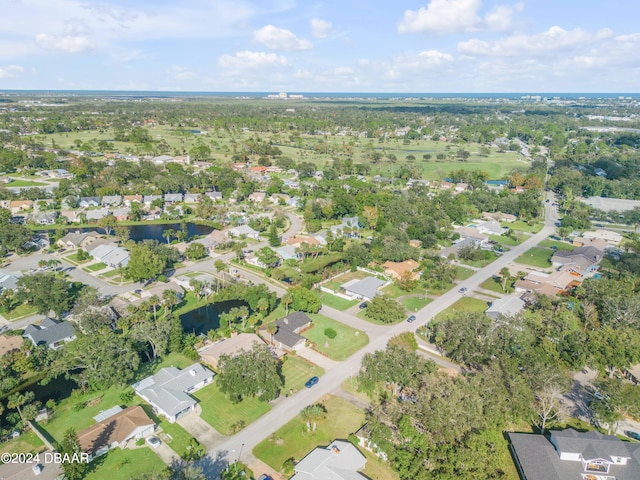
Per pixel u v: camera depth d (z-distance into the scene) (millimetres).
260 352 84438
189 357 96125
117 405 80125
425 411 68750
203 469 66125
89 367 84750
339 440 72312
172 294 116938
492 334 90375
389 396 83750
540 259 162125
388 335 107438
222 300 123938
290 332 103938
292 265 149250
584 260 149250
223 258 156625
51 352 94188
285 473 65375
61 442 70500
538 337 94250
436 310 120812
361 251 150875
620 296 112125
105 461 67312
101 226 177500
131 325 102562
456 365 94250
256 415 78750
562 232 185000
